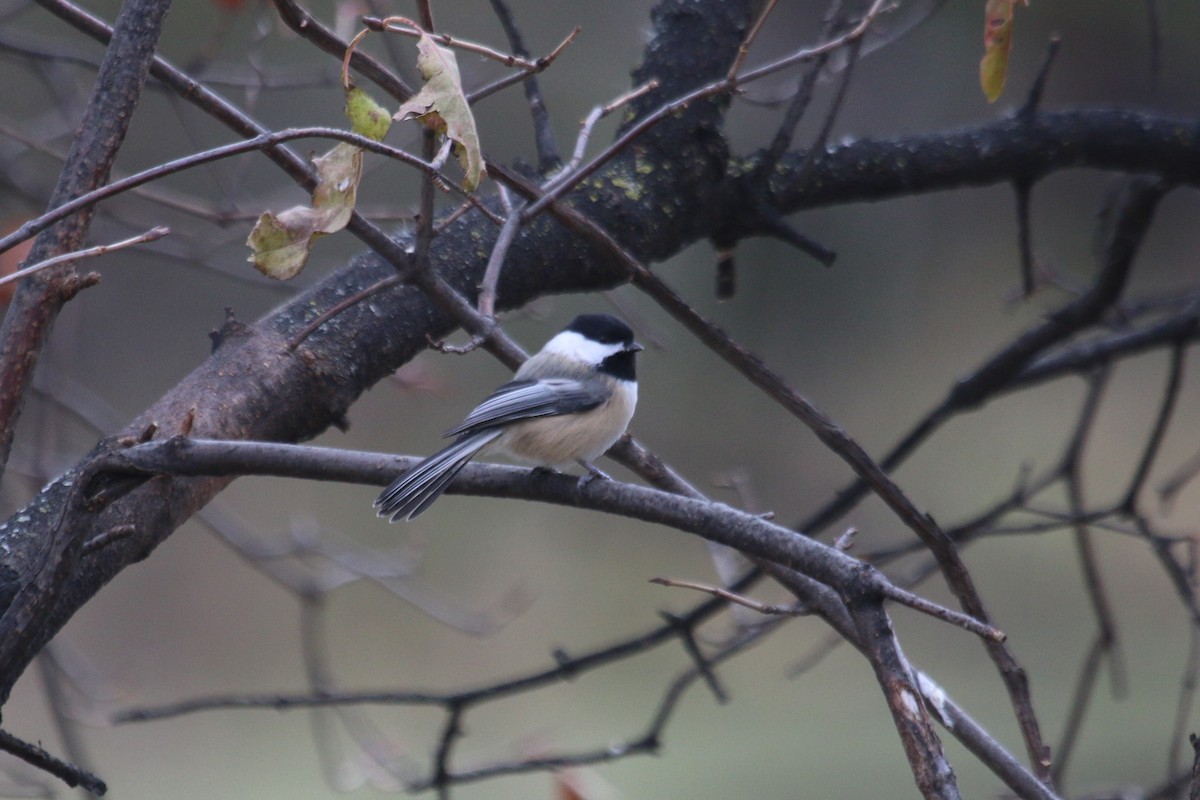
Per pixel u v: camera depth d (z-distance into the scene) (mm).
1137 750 15898
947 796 3471
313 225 4227
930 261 25625
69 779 4324
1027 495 8172
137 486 4508
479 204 5055
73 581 4867
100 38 5273
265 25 9328
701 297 24328
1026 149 7547
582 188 6590
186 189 19438
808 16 21516
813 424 5473
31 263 4727
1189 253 25750
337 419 5840
